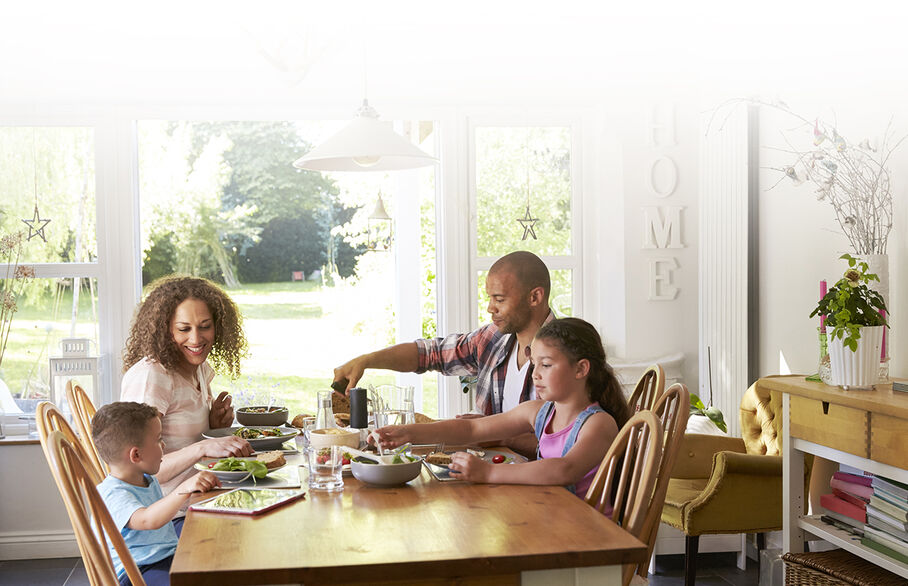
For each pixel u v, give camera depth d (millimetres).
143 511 2072
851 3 3260
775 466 3248
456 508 1866
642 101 4355
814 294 3527
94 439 2172
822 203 3453
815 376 2988
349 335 8172
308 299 8141
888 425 2434
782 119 3752
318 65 4273
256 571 1475
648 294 4367
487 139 4453
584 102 4418
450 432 2482
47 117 4176
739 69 3953
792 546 2920
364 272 8234
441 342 3172
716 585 3654
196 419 2660
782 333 3801
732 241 3982
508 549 1577
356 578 1499
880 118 3109
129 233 4238
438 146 4500
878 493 2586
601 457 2131
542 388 2266
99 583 1888
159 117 4242
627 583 2041
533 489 2039
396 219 5895
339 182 8180
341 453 2102
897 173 3029
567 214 4520
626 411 2309
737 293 3945
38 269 4199
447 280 4438
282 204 8117
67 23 4137
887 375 2793
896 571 2447
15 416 4180
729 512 3238
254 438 2557
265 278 8086
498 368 3018
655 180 4363
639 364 4293
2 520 4090
